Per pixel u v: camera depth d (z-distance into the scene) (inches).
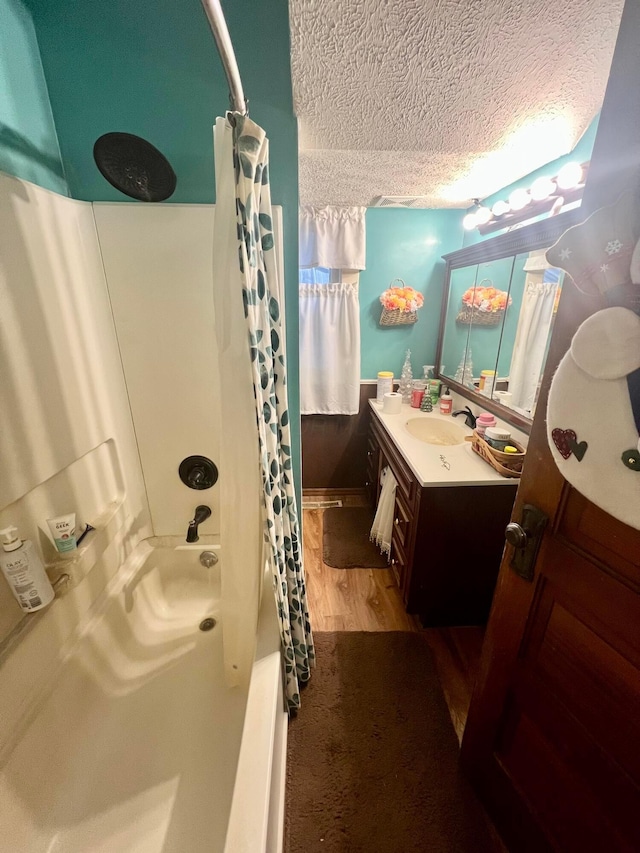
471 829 41.2
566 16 30.5
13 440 35.8
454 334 92.9
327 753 48.1
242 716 46.5
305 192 76.5
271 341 40.1
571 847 31.5
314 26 31.5
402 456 68.7
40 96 39.9
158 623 59.0
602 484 23.4
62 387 42.3
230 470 36.9
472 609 66.5
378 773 46.1
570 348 24.8
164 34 39.1
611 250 21.9
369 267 97.8
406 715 52.5
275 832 34.7
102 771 41.1
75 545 42.6
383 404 93.6
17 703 35.5
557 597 30.2
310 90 39.8
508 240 64.7
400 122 46.1
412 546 62.4
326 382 100.9
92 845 36.1
